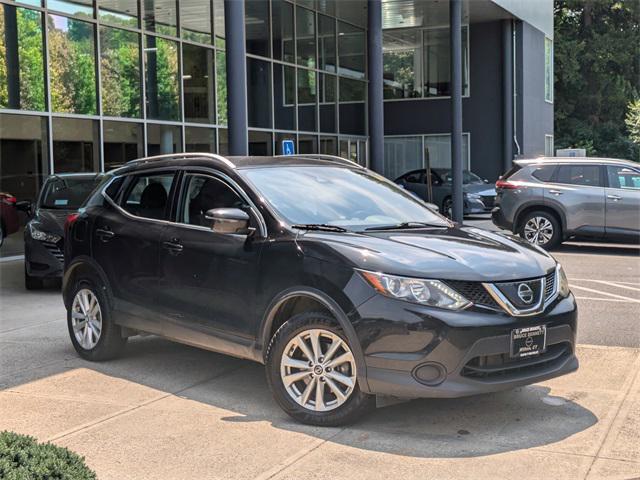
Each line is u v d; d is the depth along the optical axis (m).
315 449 4.48
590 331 7.62
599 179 14.21
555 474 4.09
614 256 13.84
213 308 5.50
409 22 27.28
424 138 28.94
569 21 51.72
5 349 7.17
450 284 4.52
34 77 14.75
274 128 22.42
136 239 6.16
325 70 25.03
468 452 4.42
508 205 14.85
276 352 4.95
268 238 5.20
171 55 18.16
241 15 11.46
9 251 14.62
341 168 6.42
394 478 4.07
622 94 49.84
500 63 27.45
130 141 17.00
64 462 3.00
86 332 6.66
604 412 5.12
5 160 14.34
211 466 4.27
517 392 5.59
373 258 4.66
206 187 5.84
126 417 5.13
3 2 14.10
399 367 4.45
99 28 16.11
